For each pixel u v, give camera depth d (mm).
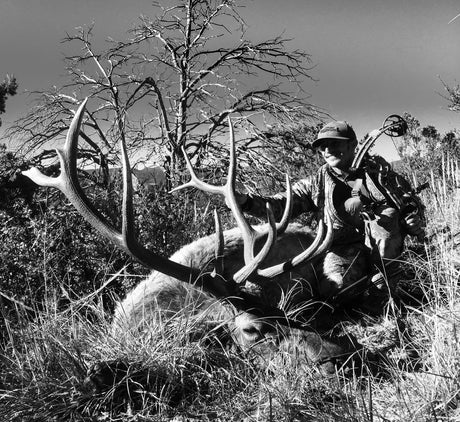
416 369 4047
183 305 4492
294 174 12305
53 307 4785
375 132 4918
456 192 6074
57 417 3715
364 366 3994
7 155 8141
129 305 4570
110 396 3764
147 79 15883
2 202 7301
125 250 4062
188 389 3949
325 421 3447
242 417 3664
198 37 18109
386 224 4824
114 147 14062
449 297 4312
